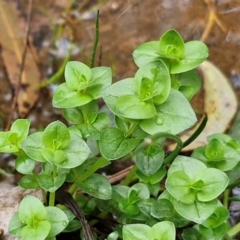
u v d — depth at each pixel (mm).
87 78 201
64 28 285
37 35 284
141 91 186
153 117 187
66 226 198
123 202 209
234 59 271
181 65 200
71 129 203
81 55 279
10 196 224
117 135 195
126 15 284
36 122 267
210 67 265
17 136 197
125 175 240
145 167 201
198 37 277
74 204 212
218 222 194
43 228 188
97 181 206
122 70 273
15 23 287
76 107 210
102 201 216
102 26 283
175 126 186
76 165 191
